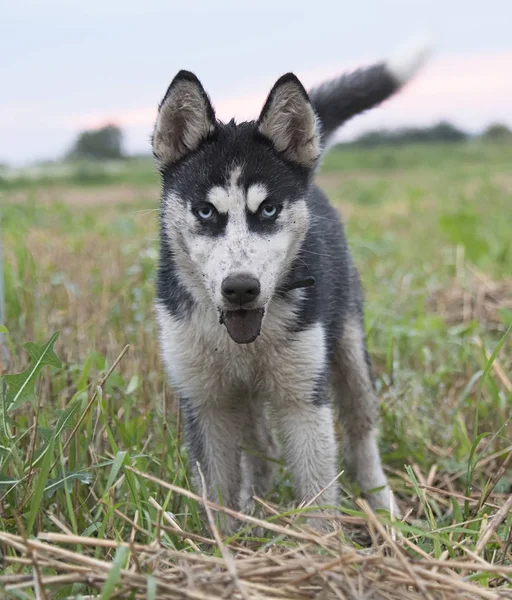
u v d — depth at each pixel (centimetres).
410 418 130
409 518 112
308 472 106
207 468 107
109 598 76
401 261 241
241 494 120
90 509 102
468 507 103
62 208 319
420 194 409
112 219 314
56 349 134
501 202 384
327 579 78
